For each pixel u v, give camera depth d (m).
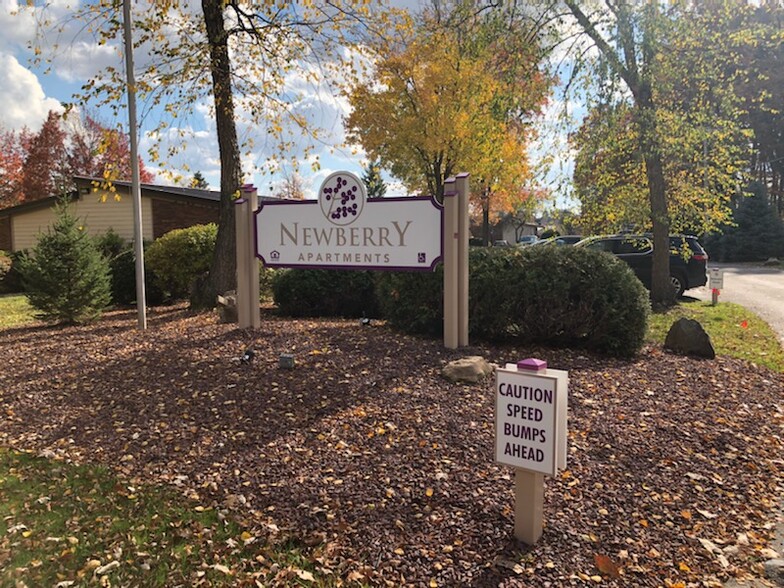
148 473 3.71
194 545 2.91
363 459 3.76
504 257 6.66
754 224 32.91
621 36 10.79
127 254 12.92
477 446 3.90
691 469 3.75
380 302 7.61
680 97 12.08
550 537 2.91
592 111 11.20
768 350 7.47
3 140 37.06
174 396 4.96
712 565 2.75
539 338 6.62
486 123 16.08
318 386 5.00
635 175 12.66
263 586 2.58
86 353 6.50
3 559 2.78
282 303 9.49
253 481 3.55
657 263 12.23
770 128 38.44
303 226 6.89
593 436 4.16
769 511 3.29
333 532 3.00
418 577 2.63
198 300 10.37
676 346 6.89
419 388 4.93
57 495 3.44
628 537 2.96
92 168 34.97
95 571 2.68
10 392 5.25
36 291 9.31
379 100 16.97
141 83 8.20
